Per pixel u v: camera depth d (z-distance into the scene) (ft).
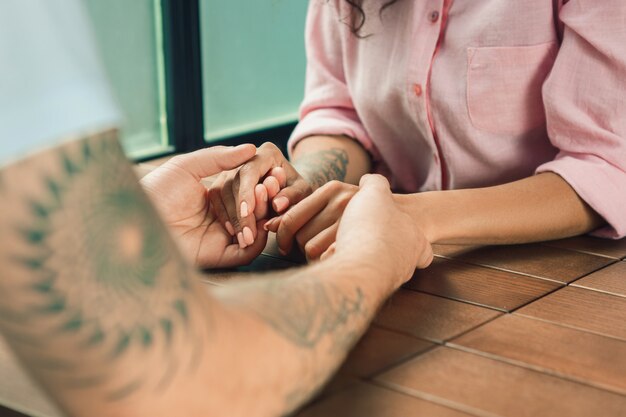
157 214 1.83
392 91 5.06
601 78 4.29
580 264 3.80
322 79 5.64
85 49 1.64
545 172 4.33
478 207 3.94
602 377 2.68
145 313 1.76
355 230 2.96
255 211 3.90
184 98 9.45
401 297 3.34
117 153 1.73
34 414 2.44
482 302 3.30
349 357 2.78
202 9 9.67
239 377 1.96
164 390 1.80
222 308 1.99
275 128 10.90
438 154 5.09
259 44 10.52
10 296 1.62
